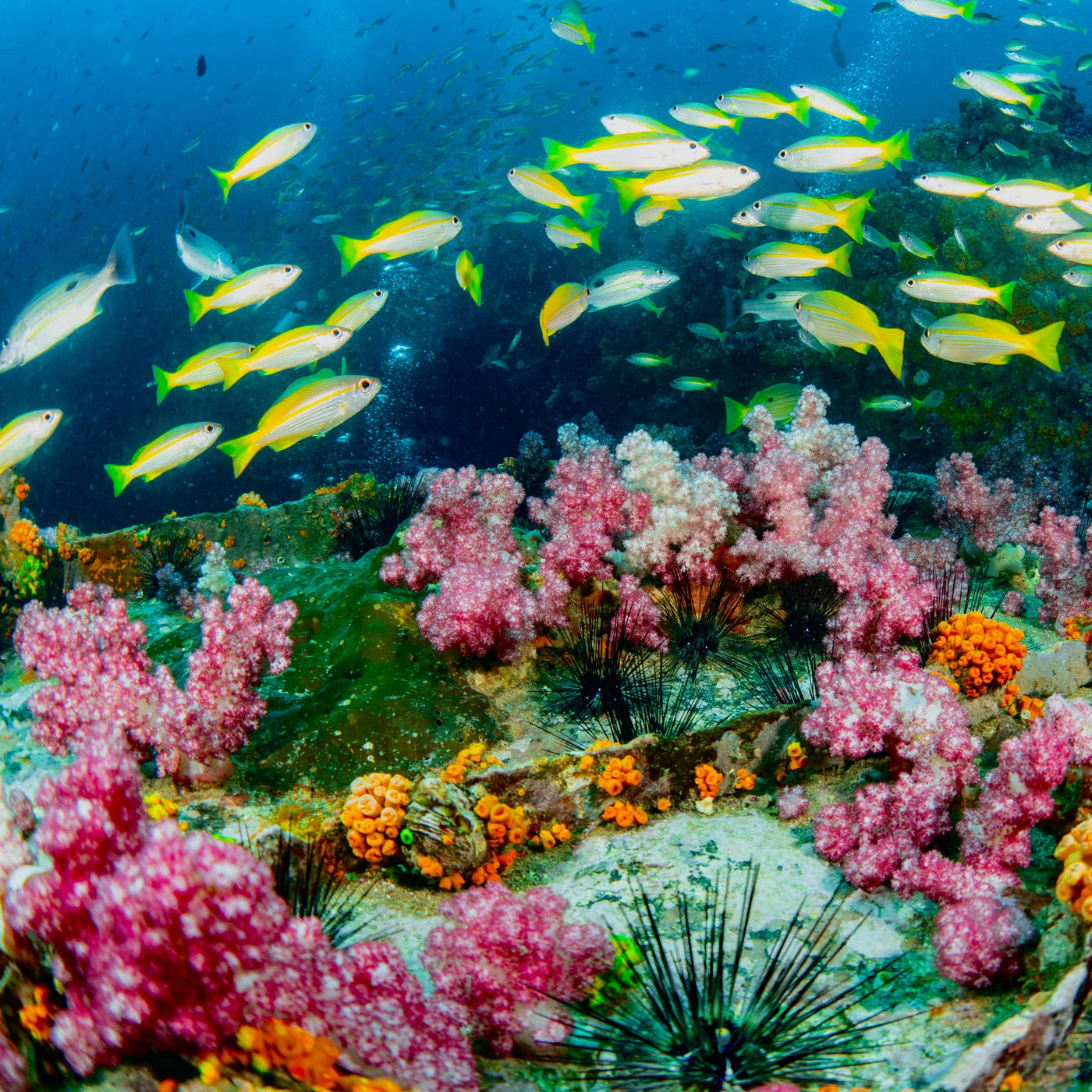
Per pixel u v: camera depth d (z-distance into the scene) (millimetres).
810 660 4953
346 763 4113
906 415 11414
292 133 6309
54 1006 1924
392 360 22125
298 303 15266
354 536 8602
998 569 6496
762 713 4012
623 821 3691
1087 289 10102
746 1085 2066
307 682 4879
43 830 1880
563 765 3732
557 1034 2334
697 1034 2133
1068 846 2539
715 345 13883
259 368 5328
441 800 3373
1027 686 4305
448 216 5938
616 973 2537
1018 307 10219
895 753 3535
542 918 2525
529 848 3646
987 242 10695
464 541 5492
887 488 5910
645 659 5152
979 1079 1867
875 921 2928
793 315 8547
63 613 4219
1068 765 3299
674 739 3879
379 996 2113
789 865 3340
